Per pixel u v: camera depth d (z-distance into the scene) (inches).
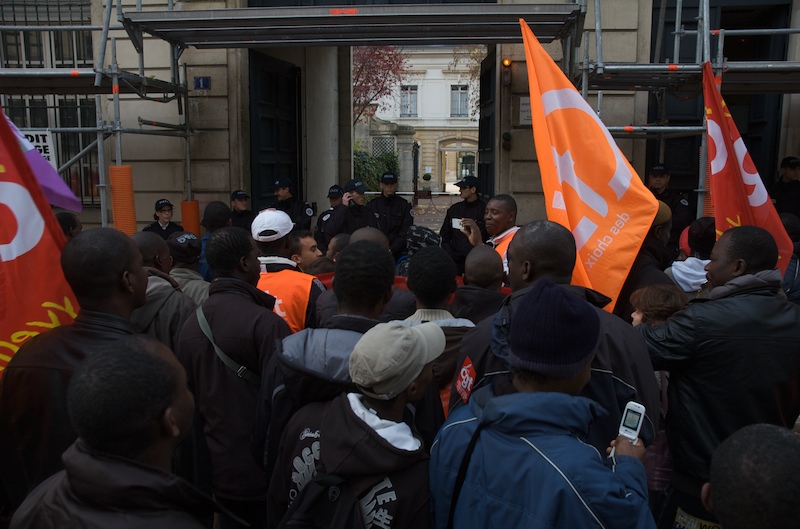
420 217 824.9
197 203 316.8
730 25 321.7
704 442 93.7
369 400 73.7
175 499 54.6
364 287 87.8
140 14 252.5
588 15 288.8
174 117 323.6
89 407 53.8
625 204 127.8
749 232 100.4
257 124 327.6
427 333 75.0
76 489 53.4
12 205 92.2
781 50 293.1
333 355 79.4
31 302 93.0
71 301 95.0
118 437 54.2
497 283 119.1
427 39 279.1
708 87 154.6
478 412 68.5
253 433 92.8
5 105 341.1
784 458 46.1
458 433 68.2
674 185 301.6
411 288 104.3
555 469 58.7
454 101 1685.5
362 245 90.0
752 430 49.4
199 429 94.9
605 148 131.6
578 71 245.6
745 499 46.0
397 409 73.5
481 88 349.1
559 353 64.1
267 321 102.3
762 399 91.9
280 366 83.3
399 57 966.4
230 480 101.3
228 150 323.0
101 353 57.4
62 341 83.2
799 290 156.7
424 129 1686.8
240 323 101.8
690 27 295.0
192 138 323.6
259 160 331.6
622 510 57.1
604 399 79.3
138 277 88.5
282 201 329.4
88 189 342.0
